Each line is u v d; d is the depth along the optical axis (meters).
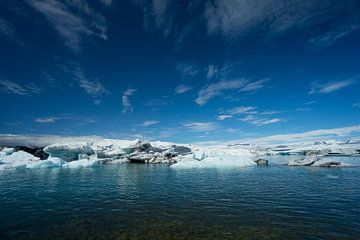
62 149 58.72
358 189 18.88
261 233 9.62
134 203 15.32
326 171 32.78
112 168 45.47
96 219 11.88
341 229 9.95
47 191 20.30
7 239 9.44
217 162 44.84
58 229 10.49
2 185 23.98
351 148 82.62
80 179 28.69
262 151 109.06
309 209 13.12
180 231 10.01
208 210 13.29
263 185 21.84
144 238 9.30
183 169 41.03
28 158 54.09
